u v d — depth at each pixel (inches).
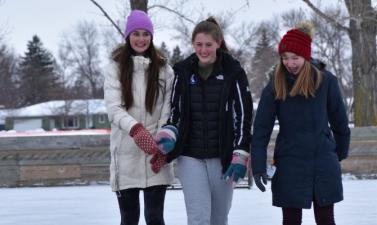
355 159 451.5
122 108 202.7
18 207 339.6
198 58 195.0
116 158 204.7
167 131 190.7
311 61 188.4
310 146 184.5
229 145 191.6
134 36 203.3
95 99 2687.0
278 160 188.4
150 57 205.6
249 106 192.7
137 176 203.8
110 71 204.4
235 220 287.3
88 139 448.8
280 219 289.1
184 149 195.0
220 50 196.5
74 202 354.3
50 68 3110.2
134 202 209.0
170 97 204.7
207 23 191.9
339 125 190.5
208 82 192.7
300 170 184.9
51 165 447.2
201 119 193.2
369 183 419.2
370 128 450.9
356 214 298.0
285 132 187.5
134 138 193.2
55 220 296.4
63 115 2581.2
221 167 194.2
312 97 184.9
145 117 204.5
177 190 399.2
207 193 193.6
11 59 2854.3
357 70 592.7
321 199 184.7
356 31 591.5
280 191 186.9
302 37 182.5
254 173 185.9
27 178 445.1
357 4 585.3
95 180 447.8
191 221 192.1
